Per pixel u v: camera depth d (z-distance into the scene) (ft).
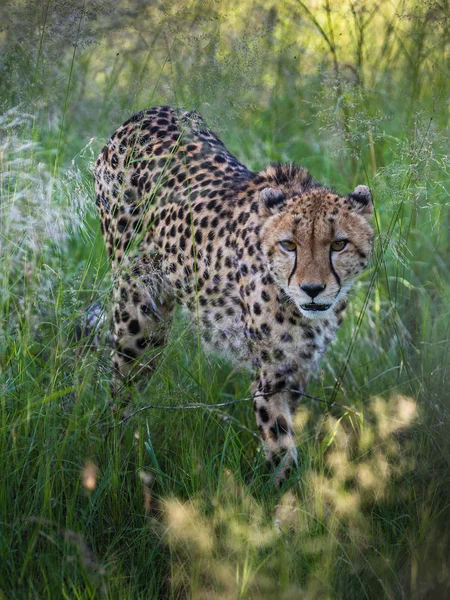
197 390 30.22
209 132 34.81
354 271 27.96
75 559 22.31
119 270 30.50
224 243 30.14
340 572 23.32
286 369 29.14
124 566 24.61
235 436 29.94
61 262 32.55
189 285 31.65
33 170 30.32
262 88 42.45
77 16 33.35
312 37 47.19
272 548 23.81
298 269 26.78
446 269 35.29
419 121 32.12
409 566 23.72
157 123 33.99
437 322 32.30
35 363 29.71
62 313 28.73
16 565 23.26
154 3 36.55
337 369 34.14
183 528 23.52
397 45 44.86
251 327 29.14
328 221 26.84
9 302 30.71
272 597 21.72
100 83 42.09
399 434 28.99
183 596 23.84
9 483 25.04
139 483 26.86
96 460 27.17
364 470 25.68
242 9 41.34
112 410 28.60
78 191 29.78
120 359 32.83
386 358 33.68
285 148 46.32
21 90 32.86
